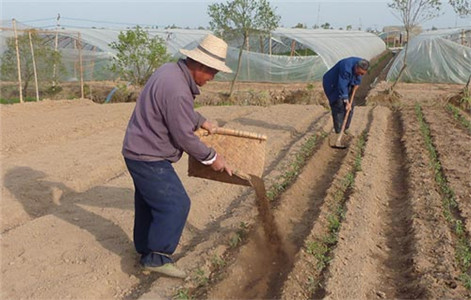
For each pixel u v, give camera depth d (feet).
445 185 25.72
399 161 31.73
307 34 96.78
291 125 39.68
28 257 16.96
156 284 15.44
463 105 57.77
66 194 23.71
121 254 17.28
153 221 15.16
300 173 27.04
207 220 20.99
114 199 22.62
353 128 39.75
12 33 67.10
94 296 14.96
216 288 15.28
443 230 19.89
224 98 66.18
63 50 78.79
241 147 16.60
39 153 30.83
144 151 14.67
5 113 46.50
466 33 90.48
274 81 81.71
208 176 16.47
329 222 20.66
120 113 46.91
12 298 14.51
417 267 17.13
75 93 71.56
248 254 17.74
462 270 17.20
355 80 32.40
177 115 14.10
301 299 15.30
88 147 32.65
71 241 18.16
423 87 72.43
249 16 67.82
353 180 26.09
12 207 21.52
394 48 165.68
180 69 14.49
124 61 68.90
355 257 17.76
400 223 21.76
